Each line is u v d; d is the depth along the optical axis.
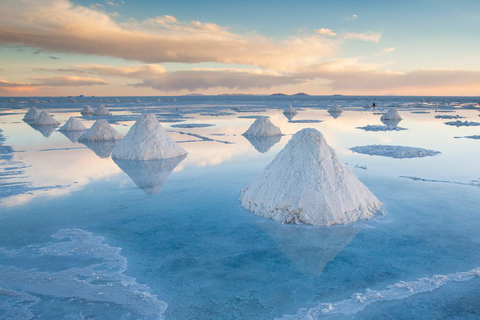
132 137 10.97
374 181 7.64
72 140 15.13
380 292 3.28
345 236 4.66
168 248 4.30
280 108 44.06
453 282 3.46
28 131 18.83
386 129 18.59
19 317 2.96
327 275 3.62
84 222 5.22
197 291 3.32
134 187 7.26
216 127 20.67
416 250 4.20
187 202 6.20
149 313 2.98
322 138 6.00
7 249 4.29
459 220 5.22
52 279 3.58
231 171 8.76
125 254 4.15
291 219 5.21
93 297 3.25
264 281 3.50
